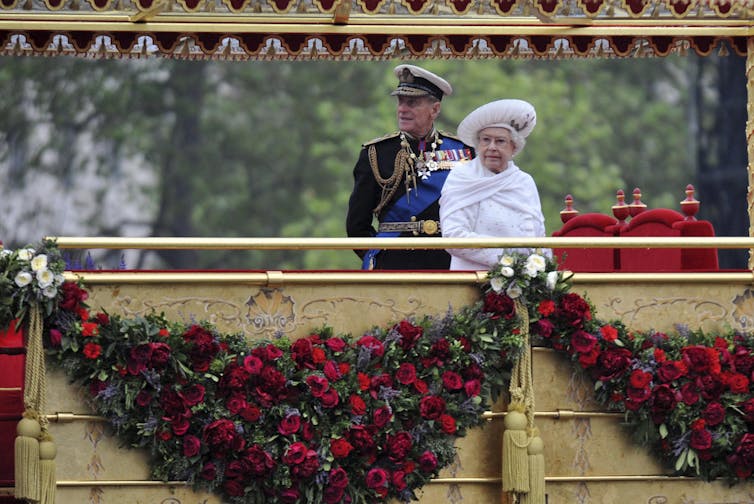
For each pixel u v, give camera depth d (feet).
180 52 132.46
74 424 98.22
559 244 103.81
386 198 120.78
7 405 103.35
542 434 104.22
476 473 103.55
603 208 325.42
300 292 101.91
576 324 103.24
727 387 104.99
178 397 98.07
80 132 330.95
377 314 102.73
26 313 97.55
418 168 121.08
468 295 104.01
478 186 110.42
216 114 338.75
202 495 99.55
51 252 97.91
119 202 329.72
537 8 113.50
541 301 103.55
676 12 118.93
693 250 119.96
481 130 111.45
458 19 132.77
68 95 328.08
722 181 309.22
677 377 104.12
